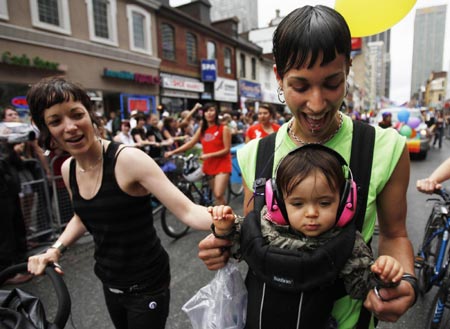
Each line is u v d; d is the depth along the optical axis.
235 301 1.01
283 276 0.83
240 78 20.36
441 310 1.94
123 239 1.36
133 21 12.49
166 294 1.53
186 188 4.43
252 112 13.52
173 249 3.72
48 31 9.43
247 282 1.00
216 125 4.20
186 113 9.66
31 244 3.81
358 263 0.82
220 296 1.00
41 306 1.05
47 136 1.30
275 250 0.85
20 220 3.20
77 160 1.34
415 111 10.65
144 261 1.41
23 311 1.03
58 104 1.20
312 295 0.83
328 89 0.80
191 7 16.84
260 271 0.87
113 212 1.32
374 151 0.93
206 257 1.00
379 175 0.91
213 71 16.45
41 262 1.28
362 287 0.83
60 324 1.06
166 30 14.32
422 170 8.16
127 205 1.32
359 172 0.92
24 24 8.83
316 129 0.88
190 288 2.86
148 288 1.43
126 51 12.02
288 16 0.81
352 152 0.94
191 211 1.26
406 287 0.79
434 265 2.50
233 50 19.61
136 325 1.44
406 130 9.34
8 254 2.95
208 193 5.01
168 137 7.03
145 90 13.21
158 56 13.84
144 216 1.39
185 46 15.44
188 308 1.07
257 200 1.00
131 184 1.30
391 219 0.96
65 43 9.88
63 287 1.17
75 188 1.40
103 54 11.20
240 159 1.13
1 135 3.33
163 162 4.76
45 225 3.93
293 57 0.78
